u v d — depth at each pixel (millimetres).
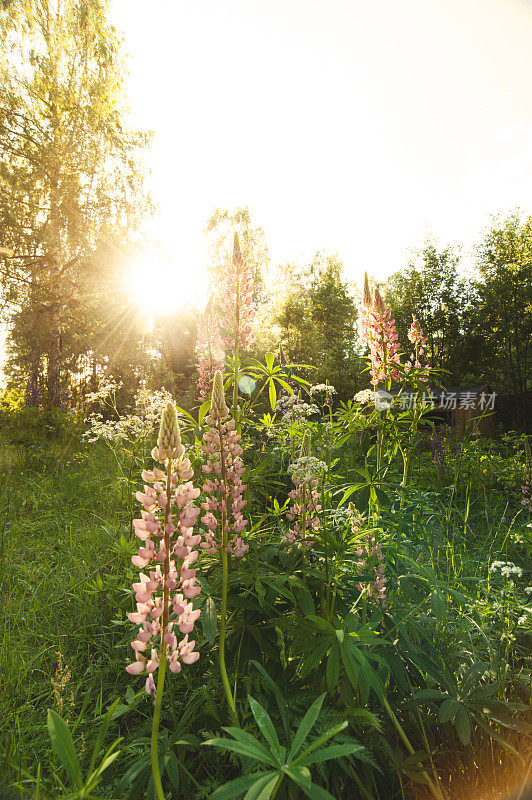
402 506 3127
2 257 17734
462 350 31250
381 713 2426
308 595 2279
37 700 2848
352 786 2201
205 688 2244
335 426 3057
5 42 17938
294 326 32062
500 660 2602
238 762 2102
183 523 1663
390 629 2604
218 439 2322
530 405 20688
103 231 19406
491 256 31219
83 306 20594
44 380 19781
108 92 19812
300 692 2209
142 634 1592
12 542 5113
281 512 3074
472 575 3771
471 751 2320
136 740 2084
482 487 7238
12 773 2166
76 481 7863
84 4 18484
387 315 3883
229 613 2479
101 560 4586
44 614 3789
